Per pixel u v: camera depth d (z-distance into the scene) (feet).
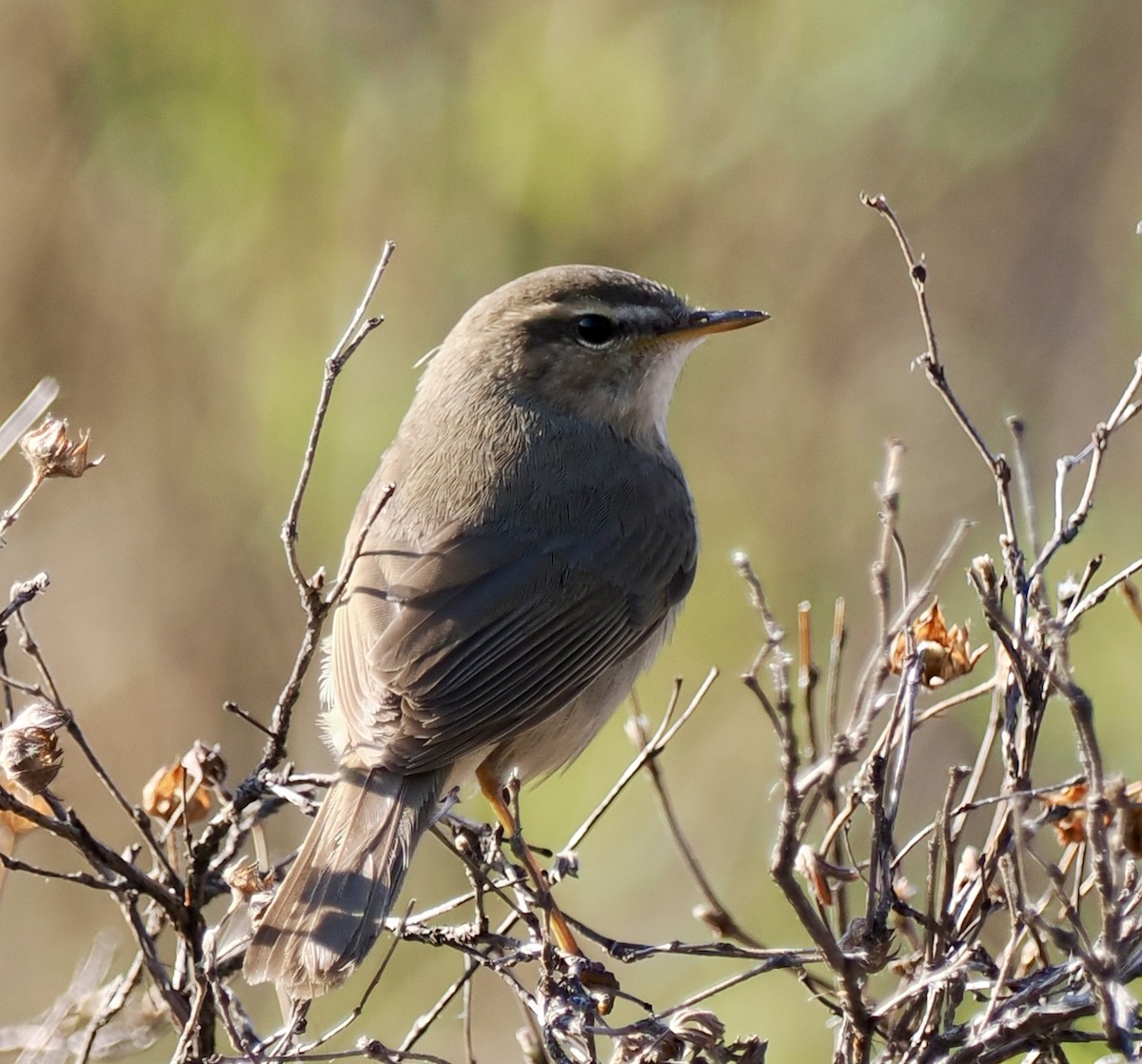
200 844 23.22
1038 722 21.24
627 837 43.42
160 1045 33.12
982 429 49.06
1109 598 42.70
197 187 47.42
